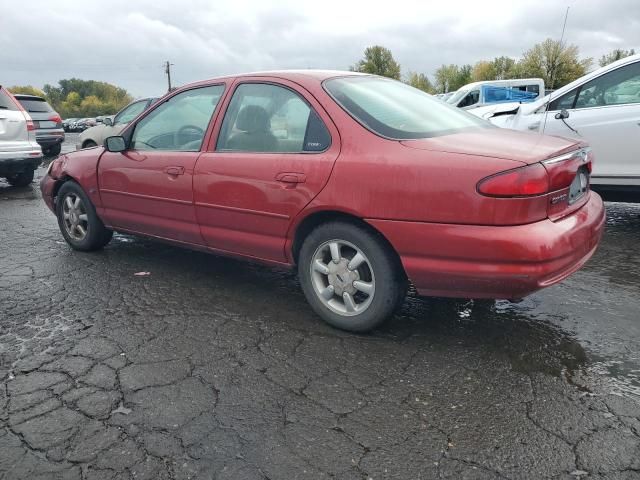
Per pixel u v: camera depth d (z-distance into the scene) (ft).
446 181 8.84
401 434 7.51
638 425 7.58
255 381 8.95
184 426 7.77
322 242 10.52
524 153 8.84
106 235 16.29
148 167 13.46
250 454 7.16
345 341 10.33
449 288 9.32
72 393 8.64
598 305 11.83
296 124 10.91
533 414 7.89
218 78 12.87
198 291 13.15
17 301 12.60
